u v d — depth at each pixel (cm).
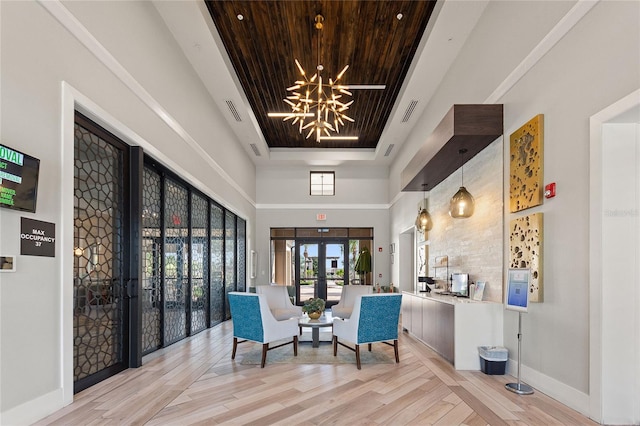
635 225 280
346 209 1203
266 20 538
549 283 347
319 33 568
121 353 424
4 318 251
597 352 282
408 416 299
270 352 524
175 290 593
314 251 1198
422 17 531
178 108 550
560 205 331
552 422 284
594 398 285
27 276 270
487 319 440
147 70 454
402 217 995
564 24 319
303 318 593
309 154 1133
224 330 714
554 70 338
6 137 254
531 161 370
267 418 295
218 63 598
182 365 451
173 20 497
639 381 277
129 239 438
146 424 281
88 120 361
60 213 303
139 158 440
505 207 434
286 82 723
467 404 324
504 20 420
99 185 387
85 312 362
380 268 1183
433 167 588
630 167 281
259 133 932
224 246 858
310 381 391
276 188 1204
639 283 279
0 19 250
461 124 439
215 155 739
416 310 635
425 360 482
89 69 343
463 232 566
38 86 282
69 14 313
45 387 288
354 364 460
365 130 989
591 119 289
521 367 392
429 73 617
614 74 269
